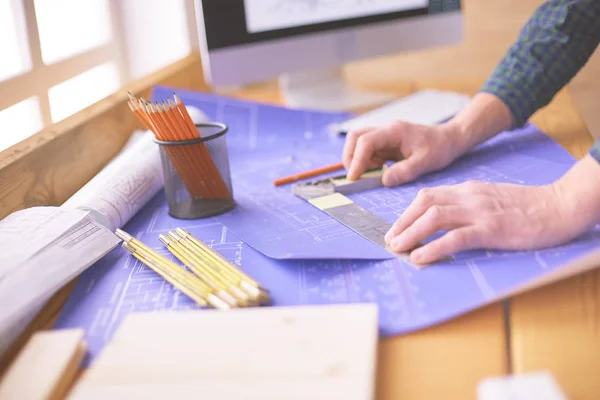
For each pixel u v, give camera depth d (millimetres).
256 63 1188
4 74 1086
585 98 1567
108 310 605
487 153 969
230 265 649
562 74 990
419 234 657
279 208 828
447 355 502
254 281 603
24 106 1140
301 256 664
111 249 702
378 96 1316
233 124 1184
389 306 570
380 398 460
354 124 1137
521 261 618
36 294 597
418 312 556
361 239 706
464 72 1641
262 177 967
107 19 1488
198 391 434
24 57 1129
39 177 814
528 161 913
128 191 823
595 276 599
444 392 461
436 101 1203
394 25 1288
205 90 1428
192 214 818
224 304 571
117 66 1524
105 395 439
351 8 1246
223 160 824
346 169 926
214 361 466
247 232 753
